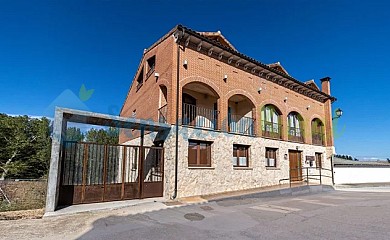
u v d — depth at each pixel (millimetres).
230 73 12766
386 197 11281
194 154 10750
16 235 5242
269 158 14297
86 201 8398
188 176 10164
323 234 5273
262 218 6805
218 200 9586
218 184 11109
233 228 5797
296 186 13414
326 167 18344
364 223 6207
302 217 6922
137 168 9766
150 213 7312
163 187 10016
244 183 12234
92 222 6270
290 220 6570
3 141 23094
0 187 13336
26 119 24875
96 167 8875
